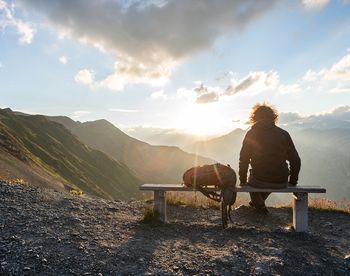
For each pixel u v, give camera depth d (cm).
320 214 378
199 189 293
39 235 241
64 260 205
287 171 290
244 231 285
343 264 220
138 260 213
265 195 350
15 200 318
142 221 300
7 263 196
